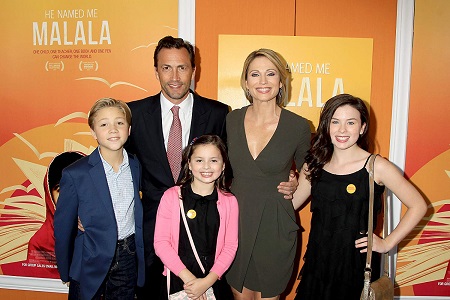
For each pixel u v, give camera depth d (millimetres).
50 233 2889
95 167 1881
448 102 2689
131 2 2686
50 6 2725
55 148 2828
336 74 2688
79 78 2760
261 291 2086
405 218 1779
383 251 1763
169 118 2178
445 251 2791
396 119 2713
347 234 1785
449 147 2717
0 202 2902
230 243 1938
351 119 1779
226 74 2703
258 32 2686
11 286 2938
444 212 2760
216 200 1938
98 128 1858
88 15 2711
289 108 2727
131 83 2738
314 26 2672
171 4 2672
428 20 2639
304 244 2859
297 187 2141
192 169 1906
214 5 2678
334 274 1811
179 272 1835
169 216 1919
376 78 2703
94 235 1881
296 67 2689
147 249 2129
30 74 2785
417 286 2826
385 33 2664
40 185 2865
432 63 2666
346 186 1797
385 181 1793
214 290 1929
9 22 2752
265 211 2055
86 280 1897
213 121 2203
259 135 2092
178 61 2061
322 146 1876
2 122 2840
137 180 2006
